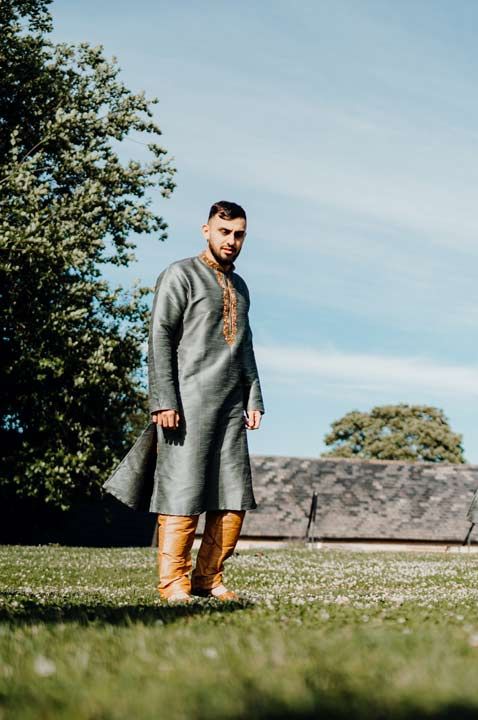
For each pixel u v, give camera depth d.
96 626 4.11
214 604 5.57
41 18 27.33
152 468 6.60
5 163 24.50
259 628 3.95
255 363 6.80
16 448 24.81
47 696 2.53
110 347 24.88
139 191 26.42
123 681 2.71
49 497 25.16
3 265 22.36
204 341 6.50
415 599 7.38
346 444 69.00
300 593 8.48
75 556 19.89
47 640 3.64
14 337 23.70
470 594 8.52
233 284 6.77
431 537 50.03
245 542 47.78
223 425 6.50
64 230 23.50
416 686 2.55
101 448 25.78
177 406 6.39
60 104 26.30
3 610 5.34
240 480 6.51
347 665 2.94
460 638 3.59
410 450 67.44
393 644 3.38
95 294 25.11
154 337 6.46
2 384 24.27
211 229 6.73
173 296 6.52
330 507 51.09
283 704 2.38
